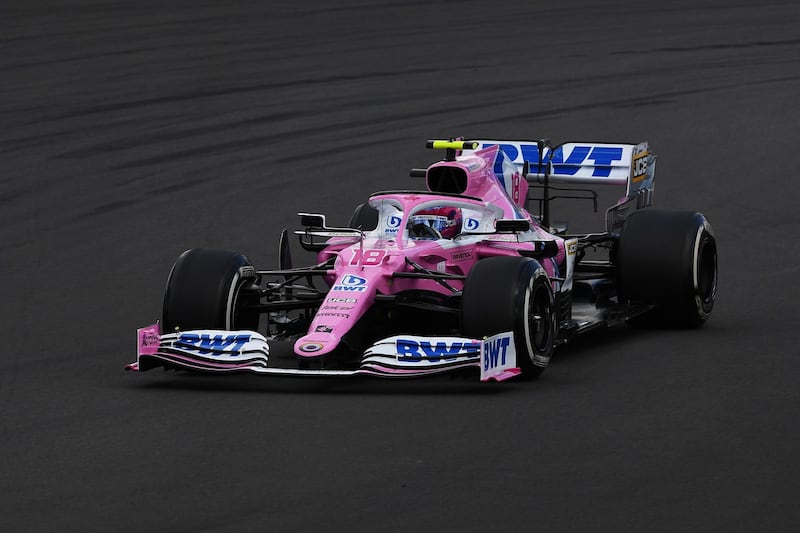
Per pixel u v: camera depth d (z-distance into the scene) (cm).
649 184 4500
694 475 2533
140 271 5047
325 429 2908
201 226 5725
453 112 8031
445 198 3688
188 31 11325
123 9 12681
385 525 2295
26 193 6362
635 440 2777
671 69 9462
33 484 2566
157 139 7462
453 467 2606
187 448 2786
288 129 7656
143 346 3353
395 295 3453
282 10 12644
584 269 4228
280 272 3594
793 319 4150
